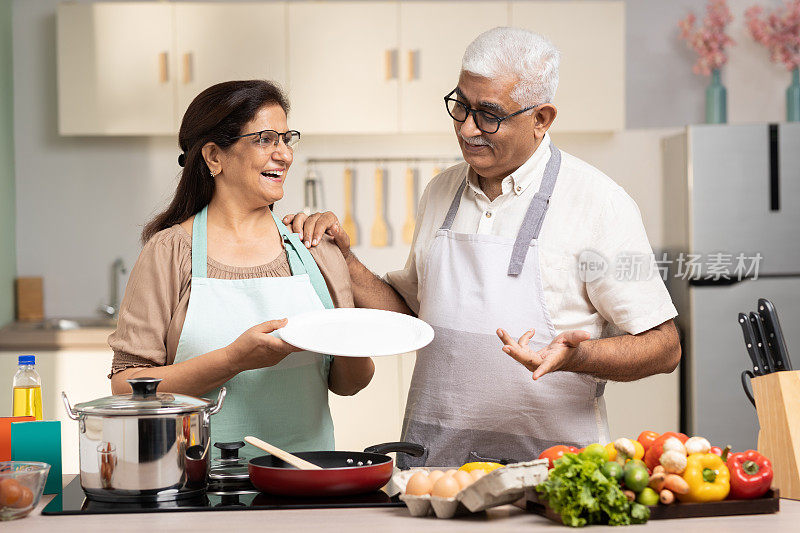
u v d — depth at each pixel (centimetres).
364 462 148
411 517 128
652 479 126
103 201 421
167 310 165
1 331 358
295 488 136
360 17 394
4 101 401
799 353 374
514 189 183
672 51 429
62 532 120
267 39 394
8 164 407
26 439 146
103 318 420
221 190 172
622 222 177
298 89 395
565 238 179
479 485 123
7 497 126
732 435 374
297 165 423
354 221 426
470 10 394
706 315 375
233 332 165
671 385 375
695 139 374
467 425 183
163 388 155
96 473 137
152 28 391
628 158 408
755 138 373
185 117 172
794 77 411
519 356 147
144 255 168
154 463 137
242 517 128
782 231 374
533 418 180
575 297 180
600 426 183
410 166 426
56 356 353
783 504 137
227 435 164
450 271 187
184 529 121
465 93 171
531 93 169
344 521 125
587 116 398
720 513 127
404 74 396
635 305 174
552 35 396
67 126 394
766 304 163
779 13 422
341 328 158
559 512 121
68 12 391
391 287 207
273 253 174
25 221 420
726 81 431
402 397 325
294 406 168
